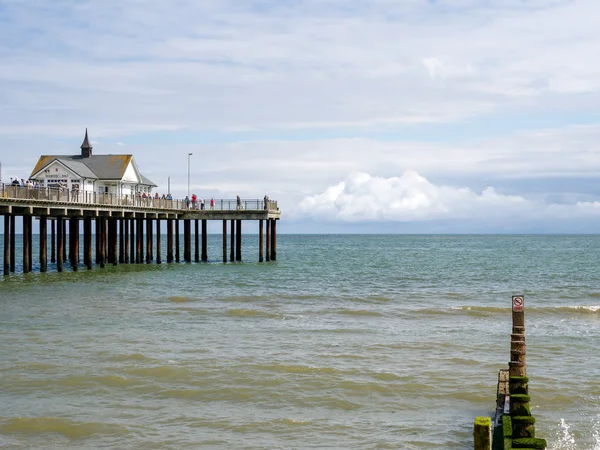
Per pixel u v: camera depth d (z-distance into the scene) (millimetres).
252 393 20672
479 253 115688
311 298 42844
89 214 52938
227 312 35781
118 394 20422
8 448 16281
